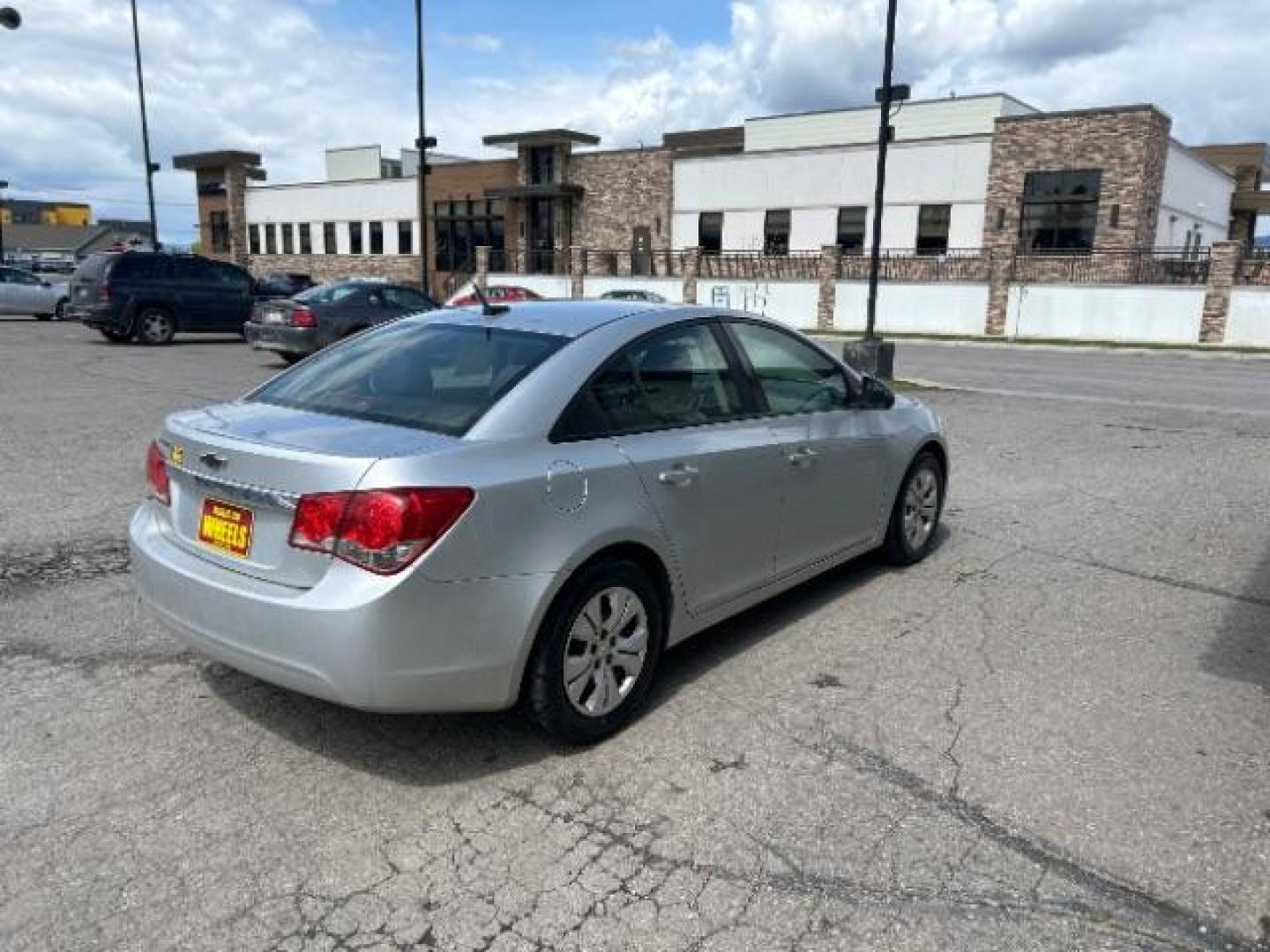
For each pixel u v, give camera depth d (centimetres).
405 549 293
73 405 1066
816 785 325
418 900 266
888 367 1438
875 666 421
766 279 3384
